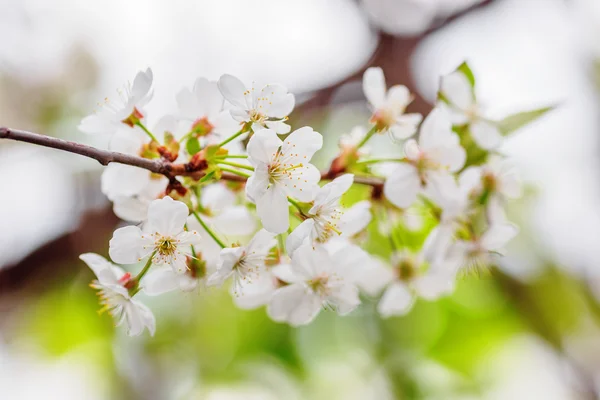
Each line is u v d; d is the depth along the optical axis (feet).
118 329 2.59
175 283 1.72
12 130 1.61
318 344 2.58
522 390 2.87
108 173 1.77
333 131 2.57
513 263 2.56
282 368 2.61
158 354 2.63
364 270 1.78
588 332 2.67
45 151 2.31
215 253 1.75
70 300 2.50
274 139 1.67
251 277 1.74
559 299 2.59
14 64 2.46
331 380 2.67
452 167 1.81
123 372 2.66
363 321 2.58
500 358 2.81
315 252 1.75
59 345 2.60
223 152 1.71
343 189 1.70
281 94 1.70
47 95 2.46
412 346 2.61
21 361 2.65
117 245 1.67
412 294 1.92
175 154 1.73
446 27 2.64
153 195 1.76
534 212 2.58
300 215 1.73
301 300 1.77
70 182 2.35
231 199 1.82
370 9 2.66
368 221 1.78
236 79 1.69
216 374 2.62
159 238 1.68
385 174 1.84
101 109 1.77
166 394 2.65
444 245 1.85
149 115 1.79
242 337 2.58
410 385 2.56
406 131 1.82
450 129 1.83
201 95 1.74
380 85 1.83
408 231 2.05
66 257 2.31
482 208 1.89
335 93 2.63
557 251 2.60
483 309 2.62
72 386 2.69
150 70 1.69
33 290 2.37
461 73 1.88
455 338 2.63
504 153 1.88
